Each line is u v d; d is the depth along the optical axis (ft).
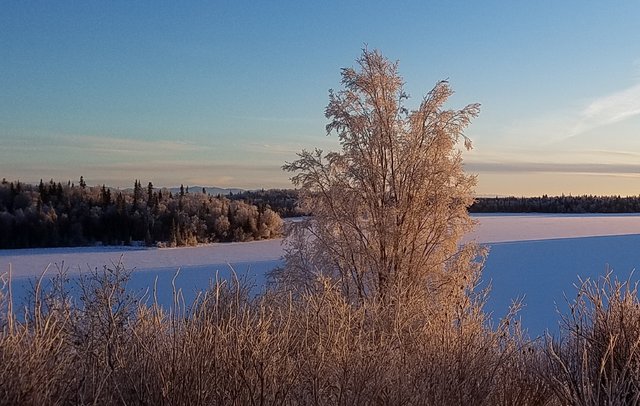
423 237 51.60
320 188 52.75
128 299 16.81
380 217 50.93
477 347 17.87
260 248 205.98
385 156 52.90
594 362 15.29
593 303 16.30
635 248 157.99
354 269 50.70
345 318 18.43
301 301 21.34
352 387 15.20
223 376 13.82
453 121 52.65
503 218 392.68
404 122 53.52
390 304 22.35
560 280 96.99
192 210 237.25
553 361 16.37
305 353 16.24
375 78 52.37
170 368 13.46
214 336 14.44
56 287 16.55
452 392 16.01
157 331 15.06
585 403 13.56
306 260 51.16
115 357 14.43
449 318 19.88
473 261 52.49
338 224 51.49
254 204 254.06
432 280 49.93
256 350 14.35
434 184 51.90
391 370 16.37
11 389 11.78
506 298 74.02
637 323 15.38
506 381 17.30
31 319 15.07
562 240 187.93
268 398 14.01
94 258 165.89
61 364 13.48
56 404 12.35
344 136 53.16
